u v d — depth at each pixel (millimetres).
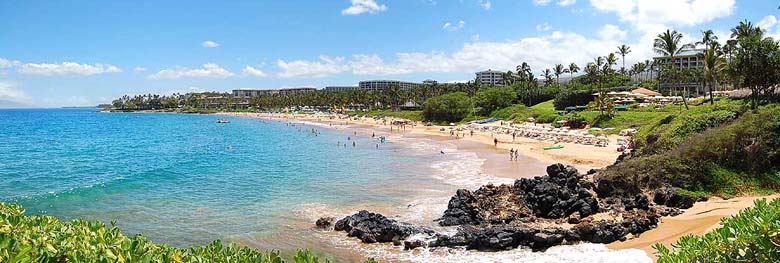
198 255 6844
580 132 76875
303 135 105125
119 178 44219
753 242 6168
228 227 27562
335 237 25453
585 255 20906
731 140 28859
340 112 197250
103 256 6047
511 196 29203
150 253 6488
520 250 22266
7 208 8992
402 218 28516
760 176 27812
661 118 58969
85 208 32250
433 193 35781
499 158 56875
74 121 186250
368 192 36656
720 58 69688
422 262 21641
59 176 46188
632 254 20172
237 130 126375
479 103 125750
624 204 26969
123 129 132375
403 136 96938
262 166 52562
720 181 27719
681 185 27859
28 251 5555
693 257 6602
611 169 31094
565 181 30094
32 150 72562
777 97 53312
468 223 26484
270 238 25500
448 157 59438
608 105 83938
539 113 104188
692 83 110000
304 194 36188
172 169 50562
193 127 141875
